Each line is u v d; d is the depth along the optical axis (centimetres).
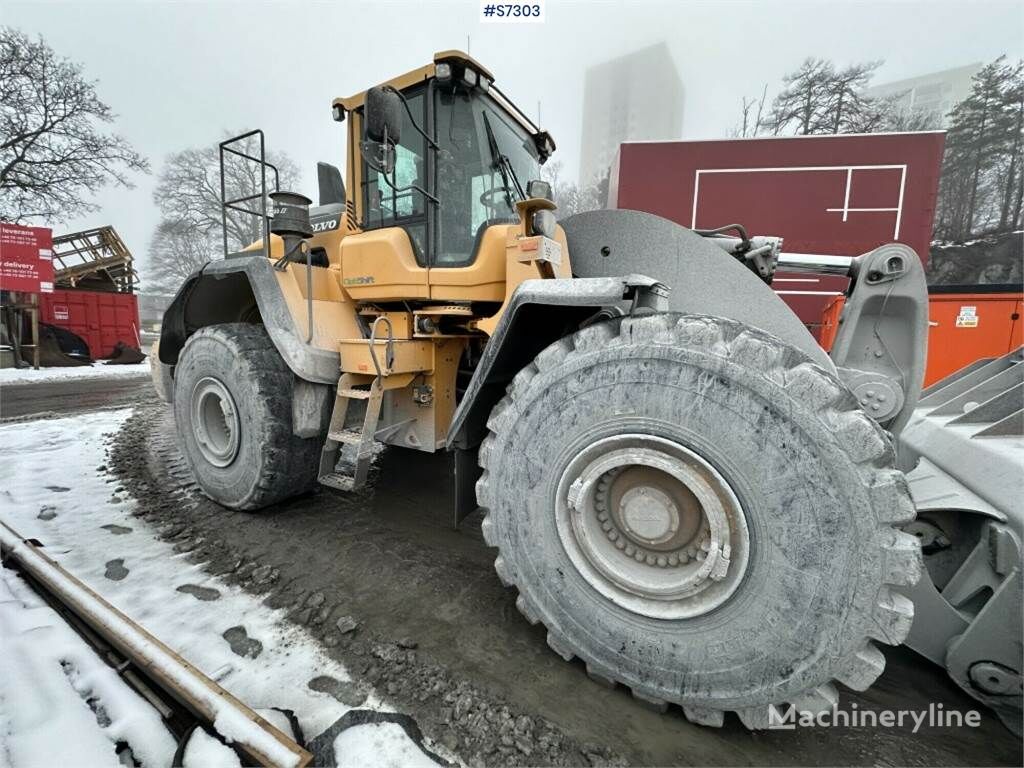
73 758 117
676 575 133
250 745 114
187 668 138
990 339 532
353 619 185
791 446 113
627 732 134
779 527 115
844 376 185
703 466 123
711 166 752
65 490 316
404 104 219
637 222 193
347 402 255
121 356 1230
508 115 291
